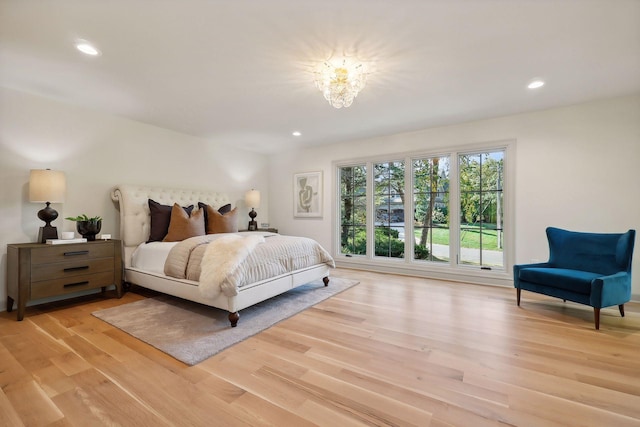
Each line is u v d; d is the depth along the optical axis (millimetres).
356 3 1632
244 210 5438
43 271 2645
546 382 1621
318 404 1443
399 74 2500
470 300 3135
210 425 1302
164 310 2809
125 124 3713
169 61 2281
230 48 2098
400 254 4586
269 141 4938
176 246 2967
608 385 1590
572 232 3002
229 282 2367
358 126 4066
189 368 1772
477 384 1605
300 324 2469
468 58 2238
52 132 3086
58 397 1489
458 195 4070
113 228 3602
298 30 1888
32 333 2270
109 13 1708
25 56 2205
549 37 1962
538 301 3096
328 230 5199
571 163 3301
